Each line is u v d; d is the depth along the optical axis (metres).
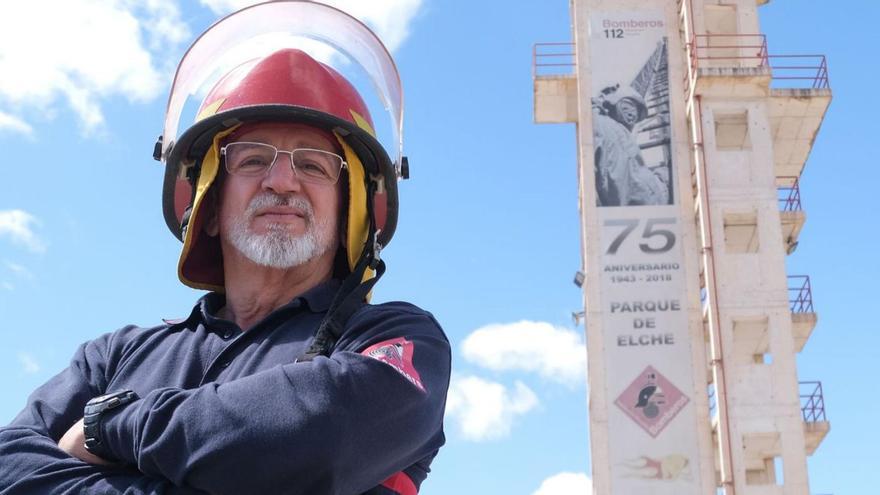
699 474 39.53
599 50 45.94
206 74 5.08
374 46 5.21
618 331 41.56
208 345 4.34
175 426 3.55
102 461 3.79
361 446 3.58
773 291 40.78
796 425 38.91
